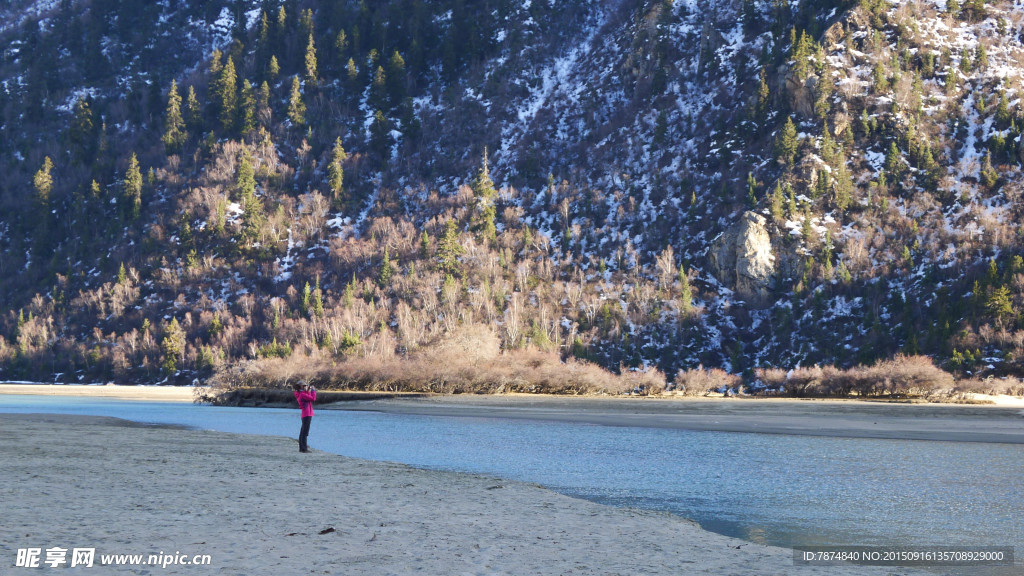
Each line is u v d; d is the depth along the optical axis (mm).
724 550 16250
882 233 181250
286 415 73125
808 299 168750
